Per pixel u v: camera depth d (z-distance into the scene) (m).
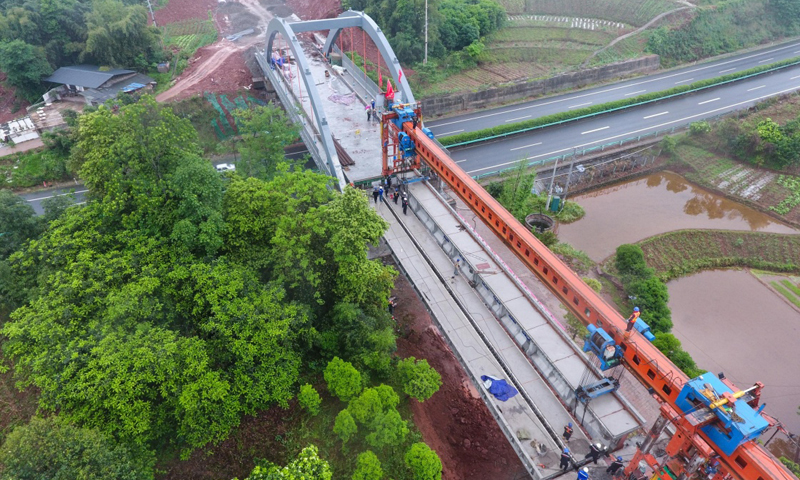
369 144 57.44
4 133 62.19
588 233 56.31
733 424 20.84
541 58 91.62
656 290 43.62
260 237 33.66
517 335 35.53
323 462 24.33
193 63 81.75
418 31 83.50
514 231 35.31
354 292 33.88
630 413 29.98
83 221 31.52
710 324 45.09
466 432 35.41
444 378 38.66
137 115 32.12
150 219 31.66
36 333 25.42
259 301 29.14
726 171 65.75
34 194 58.94
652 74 91.56
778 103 78.00
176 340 27.06
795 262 51.47
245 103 75.44
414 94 78.81
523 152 67.94
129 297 27.17
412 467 26.98
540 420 30.91
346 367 29.14
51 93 70.12
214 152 70.00
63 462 20.64
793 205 59.28
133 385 23.94
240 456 27.59
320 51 84.06
